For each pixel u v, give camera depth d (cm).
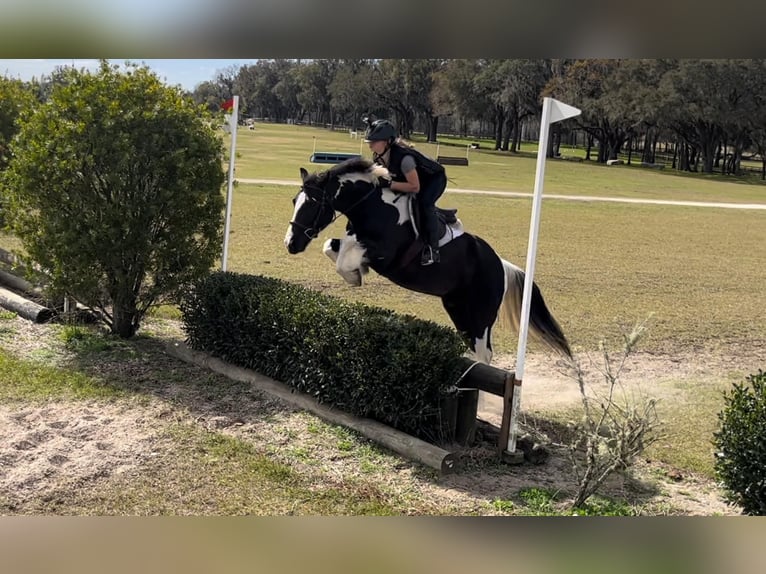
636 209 2234
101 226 566
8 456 382
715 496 389
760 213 2312
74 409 456
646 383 607
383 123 441
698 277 1155
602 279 1095
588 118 5262
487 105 5884
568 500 372
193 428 434
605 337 751
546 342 525
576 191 2795
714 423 509
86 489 353
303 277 975
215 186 621
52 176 564
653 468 424
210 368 549
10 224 621
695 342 754
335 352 449
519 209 2014
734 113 4309
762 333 805
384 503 355
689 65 4347
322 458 403
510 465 414
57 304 688
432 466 393
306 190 451
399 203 449
